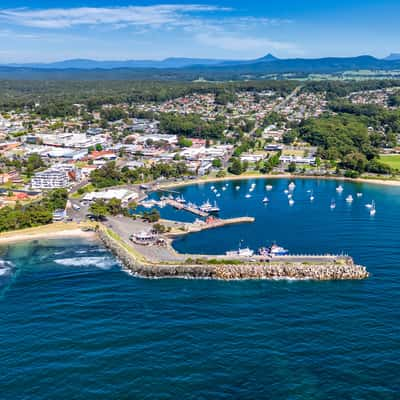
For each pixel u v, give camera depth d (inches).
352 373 5762.8
